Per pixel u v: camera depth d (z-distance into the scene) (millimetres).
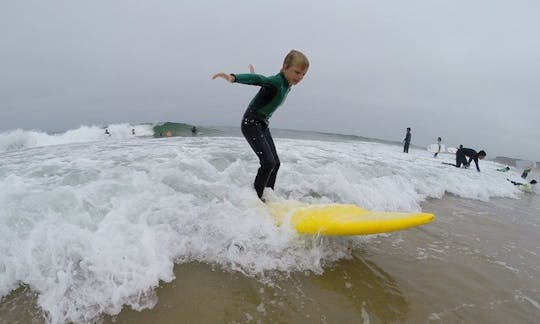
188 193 3635
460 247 3396
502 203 6277
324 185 4820
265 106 3357
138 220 2848
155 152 6641
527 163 23141
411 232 3660
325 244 3000
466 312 2240
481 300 2412
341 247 3014
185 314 1999
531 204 6719
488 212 5199
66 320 1892
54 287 2107
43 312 1945
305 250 2844
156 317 1956
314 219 2961
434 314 2188
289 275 2494
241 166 5074
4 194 3133
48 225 2598
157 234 2670
